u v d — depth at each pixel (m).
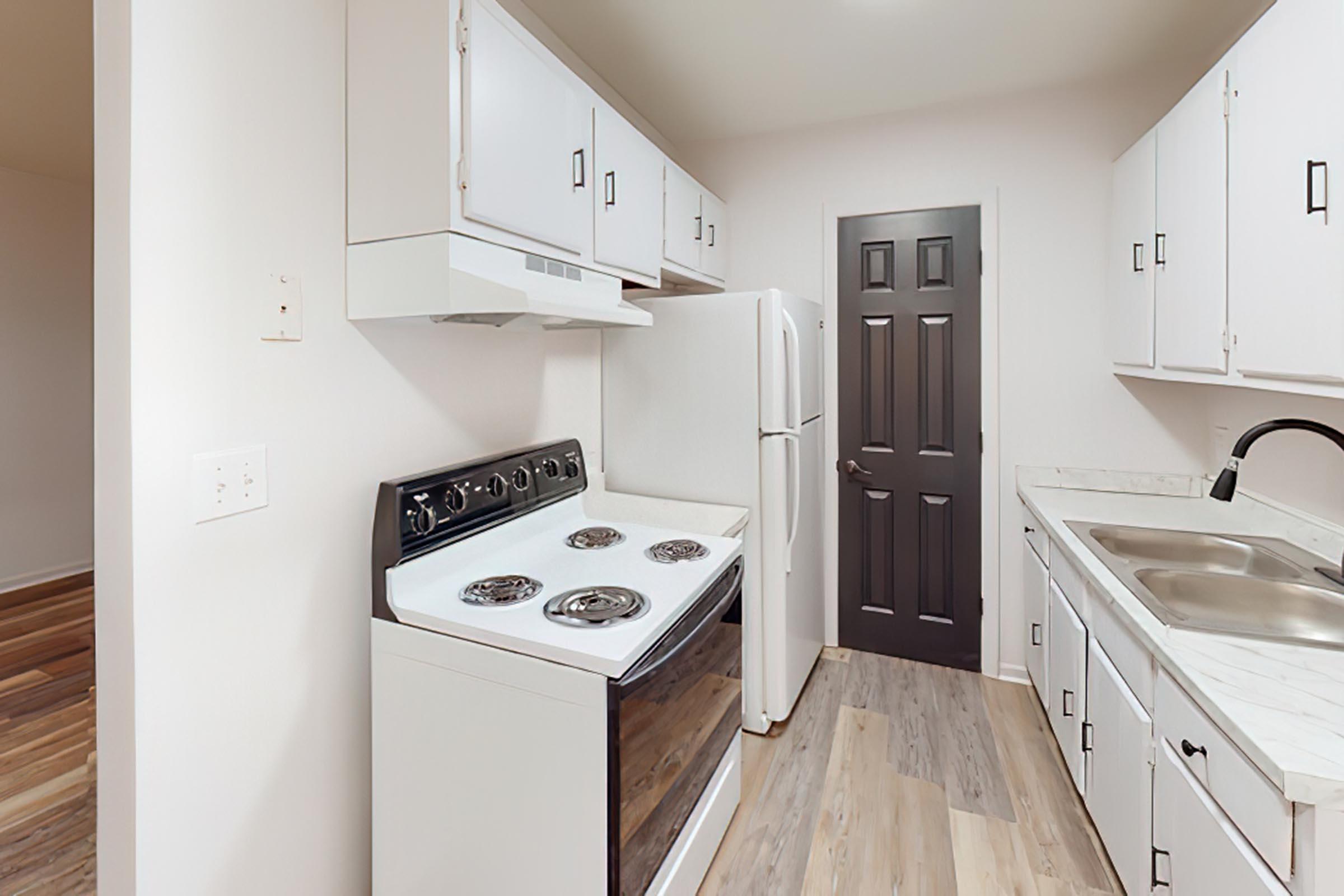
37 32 2.27
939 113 2.77
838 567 3.06
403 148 1.29
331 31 1.33
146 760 1.06
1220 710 1.01
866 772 2.11
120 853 1.08
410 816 1.37
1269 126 1.39
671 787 1.39
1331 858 0.84
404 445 1.57
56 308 3.99
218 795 1.18
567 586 1.53
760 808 1.93
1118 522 2.12
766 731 2.34
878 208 2.88
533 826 1.23
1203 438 2.50
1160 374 2.06
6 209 3.77
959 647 2.87
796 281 3.05
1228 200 1.58
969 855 1.73
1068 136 2.60
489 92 1.32
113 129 1.02
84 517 4.16
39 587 3.87
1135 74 2.49
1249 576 1.59
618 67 2.40
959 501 2.84
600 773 1.16
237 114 1.16
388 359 1.51
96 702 1.10
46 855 1.70
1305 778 0.84
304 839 1.34
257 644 1.24
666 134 3.07
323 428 1.36
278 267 1.24
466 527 1.60
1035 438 2.71
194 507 1.12
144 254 1.03
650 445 2.47
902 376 2.90
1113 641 1.59
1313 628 1.49
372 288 1.35
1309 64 1.25
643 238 2.11
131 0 1.00
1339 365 1.16
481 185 1.30
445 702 1.31
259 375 1.22
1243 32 2.19
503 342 1.93
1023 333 2.70
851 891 1.61
